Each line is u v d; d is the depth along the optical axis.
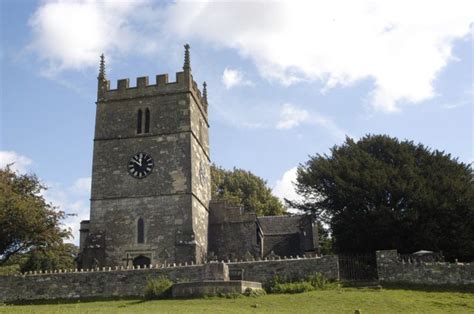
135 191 45.66
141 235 44.31
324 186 49.16
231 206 50.72
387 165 47.81
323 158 51.75
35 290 37.16
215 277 34.44
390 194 45.16
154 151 46.56
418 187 43.97
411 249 43.41
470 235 43.06
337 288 33.16
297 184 51.28
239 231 49.59
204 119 54.12
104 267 42.50
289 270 35.84
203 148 51.97
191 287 31.72
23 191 47.38
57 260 58.25
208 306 27.19
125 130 47.75
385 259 35.12
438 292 31.20
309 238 56.84
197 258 43.38
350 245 45.22
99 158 47.22
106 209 45.47
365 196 45.41
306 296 30.59
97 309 26.12
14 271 54.16
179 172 45.53
